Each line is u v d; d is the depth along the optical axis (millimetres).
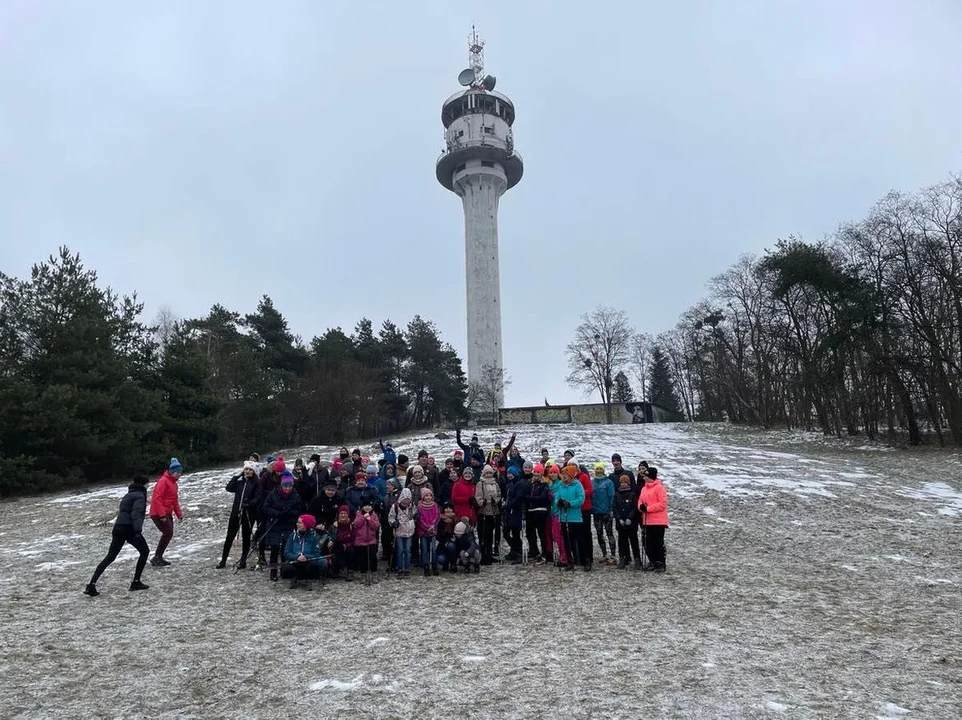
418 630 8047
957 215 32750
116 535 10070
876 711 5465
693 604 9211
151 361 33094
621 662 6746
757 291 52219
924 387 33812
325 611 8977
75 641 7684
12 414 24547
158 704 5805
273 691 6074
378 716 5469
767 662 6734
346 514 10852
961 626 8102
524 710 5543
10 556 13359
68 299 27844
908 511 17109
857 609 8930
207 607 9211
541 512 12109
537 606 9188
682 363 75188
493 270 70125
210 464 33781
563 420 66188
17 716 5578
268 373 47375
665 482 21453
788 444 38094
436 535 11523
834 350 36656
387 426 65125
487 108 73000
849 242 37406
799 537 14211
